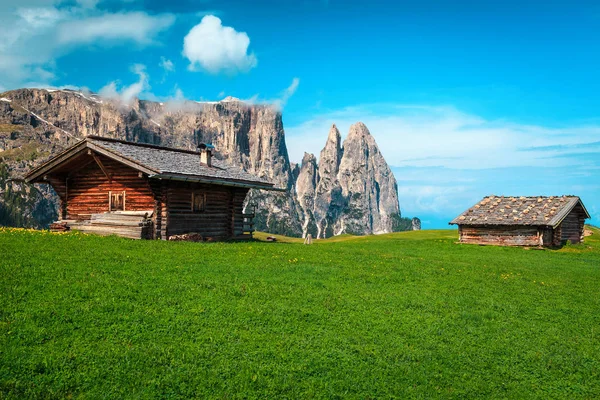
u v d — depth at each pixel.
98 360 11.97
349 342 14.55
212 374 11.90
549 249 47.50
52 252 23.14
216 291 18.30
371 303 18.56
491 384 12.80
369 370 12.90
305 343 14.14
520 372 13.63
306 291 19.52
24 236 28.08
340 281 22.05
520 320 17.98
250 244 35.53
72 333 13.33
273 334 14.59
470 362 13.90
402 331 15.76
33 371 11.25
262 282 20.33
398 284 22.55
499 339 15.80
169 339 13.54
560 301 21.38
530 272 29.83
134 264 21.95
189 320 14.99
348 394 11.71
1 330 13.03
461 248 46.69
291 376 12.15
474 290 22.44
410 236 65.94
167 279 19.47
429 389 12.25
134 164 33.94
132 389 10.98
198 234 36.53
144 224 33.88
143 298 16.61
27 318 13.87
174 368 12.01
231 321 15.29
